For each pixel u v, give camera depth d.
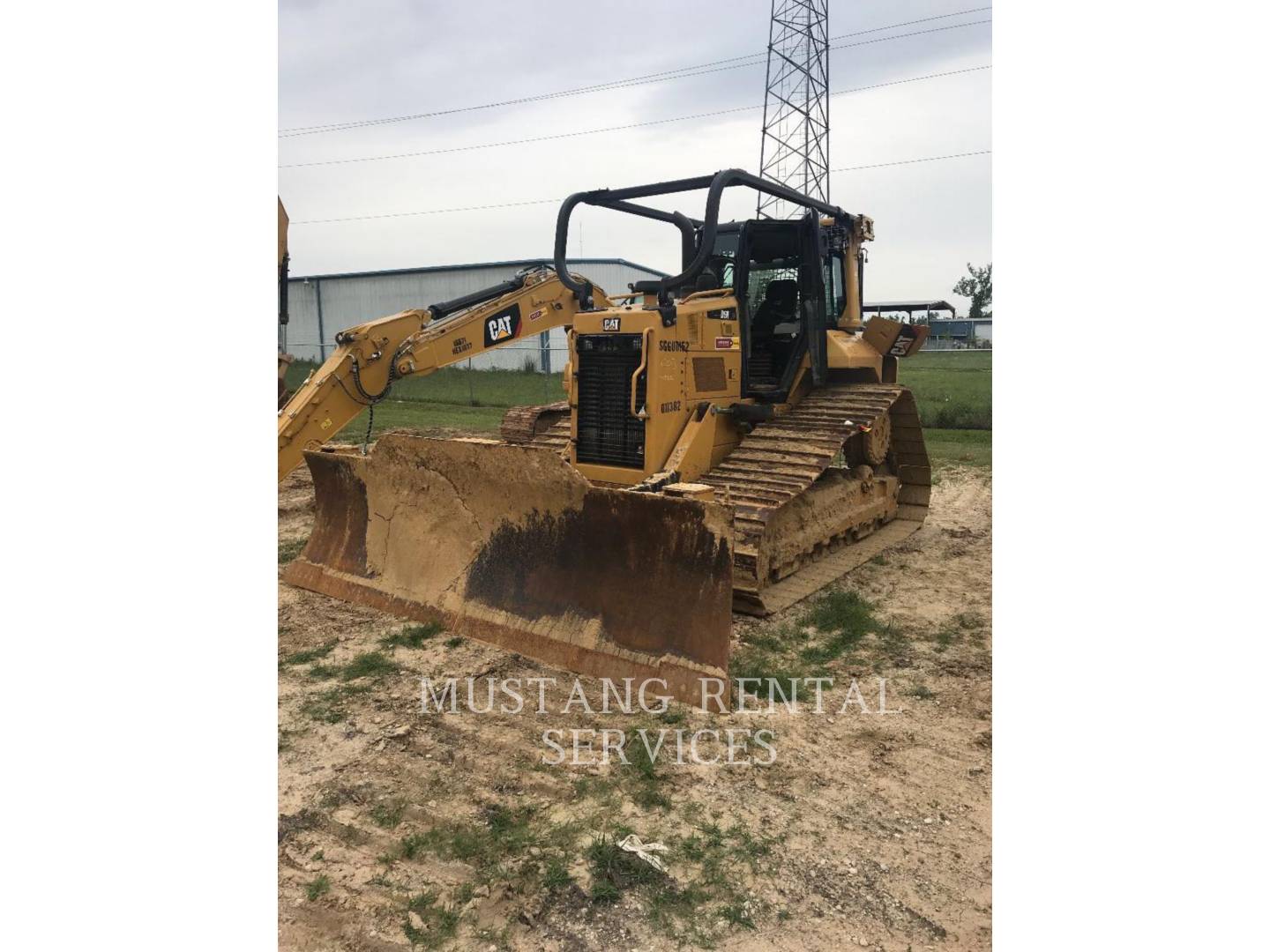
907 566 7.89
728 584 4.84
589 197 7.46
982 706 4.89
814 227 7.82
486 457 5.82
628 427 6.84
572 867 3.38
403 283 40.56
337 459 6.88
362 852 3.51
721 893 3.23
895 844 3.54
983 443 15.82
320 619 6.18
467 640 5.73
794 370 7.91
